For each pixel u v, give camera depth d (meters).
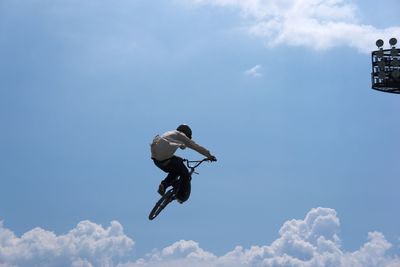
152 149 19.42
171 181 19.53
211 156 19.38
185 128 19.83
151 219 19.67
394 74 69.69
